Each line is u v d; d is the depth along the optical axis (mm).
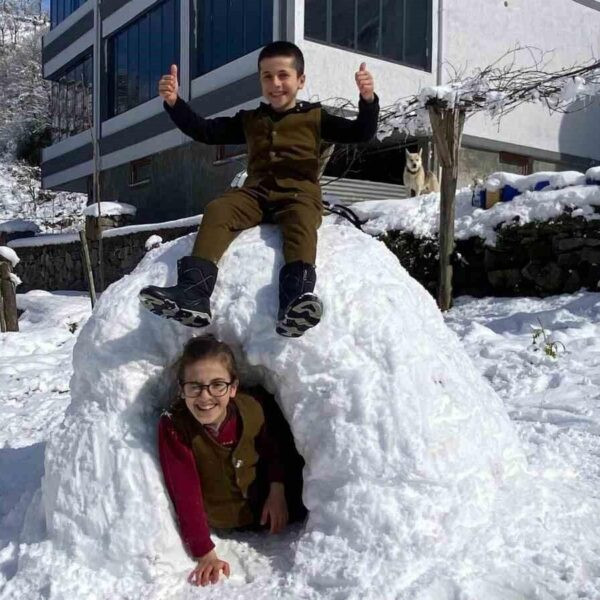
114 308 2662
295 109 3021
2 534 2898
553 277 8711
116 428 2549
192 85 16609
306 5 13516
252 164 2982
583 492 2914
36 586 2348
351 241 2875
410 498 2334
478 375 2984
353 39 14219
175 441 2525
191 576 2410
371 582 2180
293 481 2791
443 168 9008
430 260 9930
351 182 15070
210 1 16062
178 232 14484
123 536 2391
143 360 2613
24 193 34344
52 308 12078
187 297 2416
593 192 8516
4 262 10188
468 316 8367
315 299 2277
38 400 6148
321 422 2477
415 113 9383
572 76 8031
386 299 2629
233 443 2578
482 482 2479
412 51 15219
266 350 2523
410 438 2371
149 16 18812
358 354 2494
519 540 2402
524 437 3871
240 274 2635
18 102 38188
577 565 2348
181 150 18047
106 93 21156
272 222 2871
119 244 16422
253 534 2721
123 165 20516
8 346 8805
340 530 2348
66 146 23719
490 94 8492
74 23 22938
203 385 2416
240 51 15172
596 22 18594
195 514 2473
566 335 6586
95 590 2334
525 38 16984
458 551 2293
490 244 9312
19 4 48844
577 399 4805
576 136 18297
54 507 2514
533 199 9148
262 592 2283
